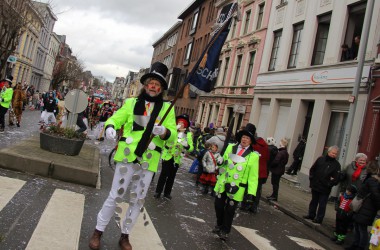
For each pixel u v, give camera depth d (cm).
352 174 781
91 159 941
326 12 1680
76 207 586
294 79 1819
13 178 673
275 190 1084
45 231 456
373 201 670
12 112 1581
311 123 1631
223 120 2684
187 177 1250
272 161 1063
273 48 2147
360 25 1484
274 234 729
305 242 719
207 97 3152
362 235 680
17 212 505
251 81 2333
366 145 1291
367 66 1355
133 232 533
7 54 2145
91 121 2495
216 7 3438
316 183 876
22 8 2134
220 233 597
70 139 891
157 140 441
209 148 990
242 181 591
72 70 6500
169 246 511
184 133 900
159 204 762
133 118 430
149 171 440
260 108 2186
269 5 2269
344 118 1487
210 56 509
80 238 457
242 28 2650
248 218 831
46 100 1639
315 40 1750
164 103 444
